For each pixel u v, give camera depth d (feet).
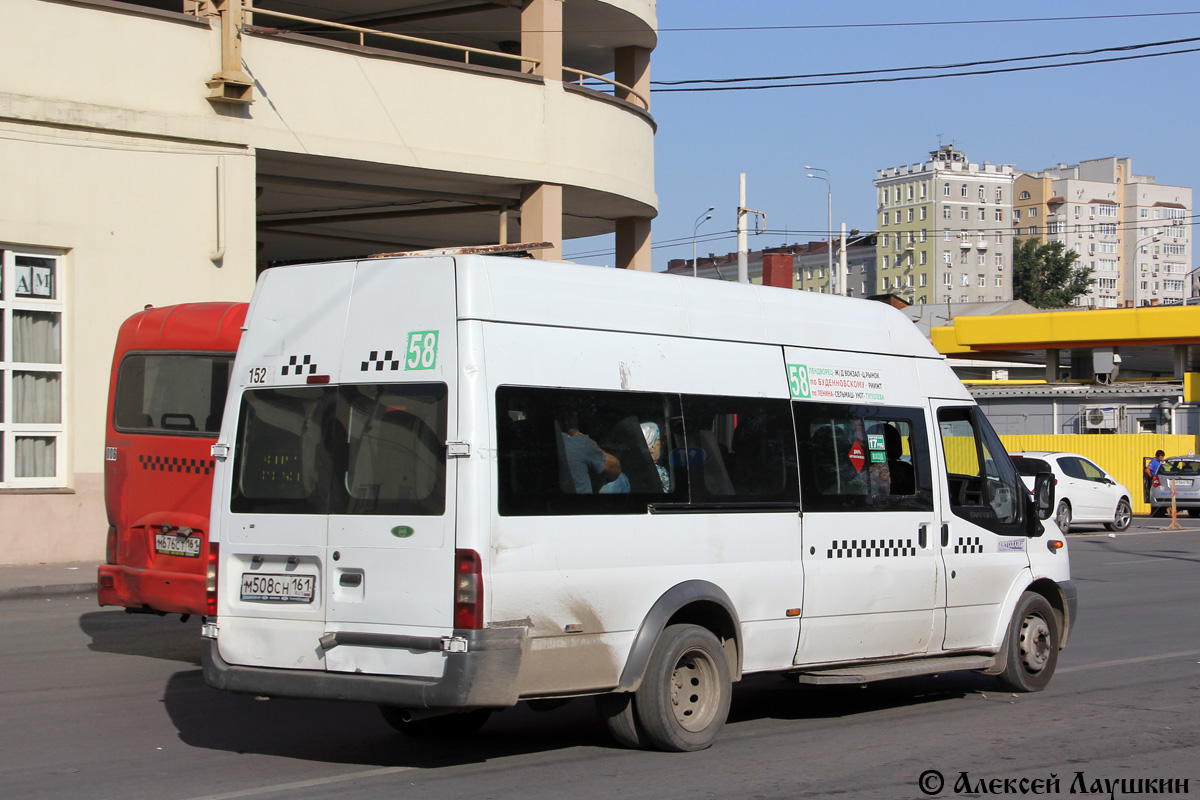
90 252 56.03
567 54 89.56
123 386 36.22
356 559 21.67
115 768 22.84
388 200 75.10
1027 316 132.36
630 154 75.41
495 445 21.15
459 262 21.61
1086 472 94.32
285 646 22.35
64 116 54.95
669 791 21.04
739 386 25.58
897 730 26.48
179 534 34.24
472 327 21.33
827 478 26.89
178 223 58.49
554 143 70.08
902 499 28.48
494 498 20.98
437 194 72.74
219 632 23.03
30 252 54.90
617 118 74.13
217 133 59.11
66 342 55.83
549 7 70.44
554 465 21.94
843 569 26.81
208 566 23.44
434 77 65.51
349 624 21.66
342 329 22.63
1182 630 42.32
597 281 23.61
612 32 82.12
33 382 55.06
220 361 34.78
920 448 29.22
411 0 77.82
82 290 55.88
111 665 34.42
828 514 26.71
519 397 21.68
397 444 21.61
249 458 23.27
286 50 61.00
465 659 20.43
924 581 28.55
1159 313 124.98
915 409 29.35
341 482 22.08
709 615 24.61
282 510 22.65
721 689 24.34
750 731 26.37
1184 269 569.64
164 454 34.91
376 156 63.57
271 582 22.66
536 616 21.30
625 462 23.13
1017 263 419.74
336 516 22.00
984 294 458.91
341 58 62.49
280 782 21.77
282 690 22.06
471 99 66.85
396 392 21.79
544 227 69.92
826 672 26.81
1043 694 31.01
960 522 29.68
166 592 33.91
